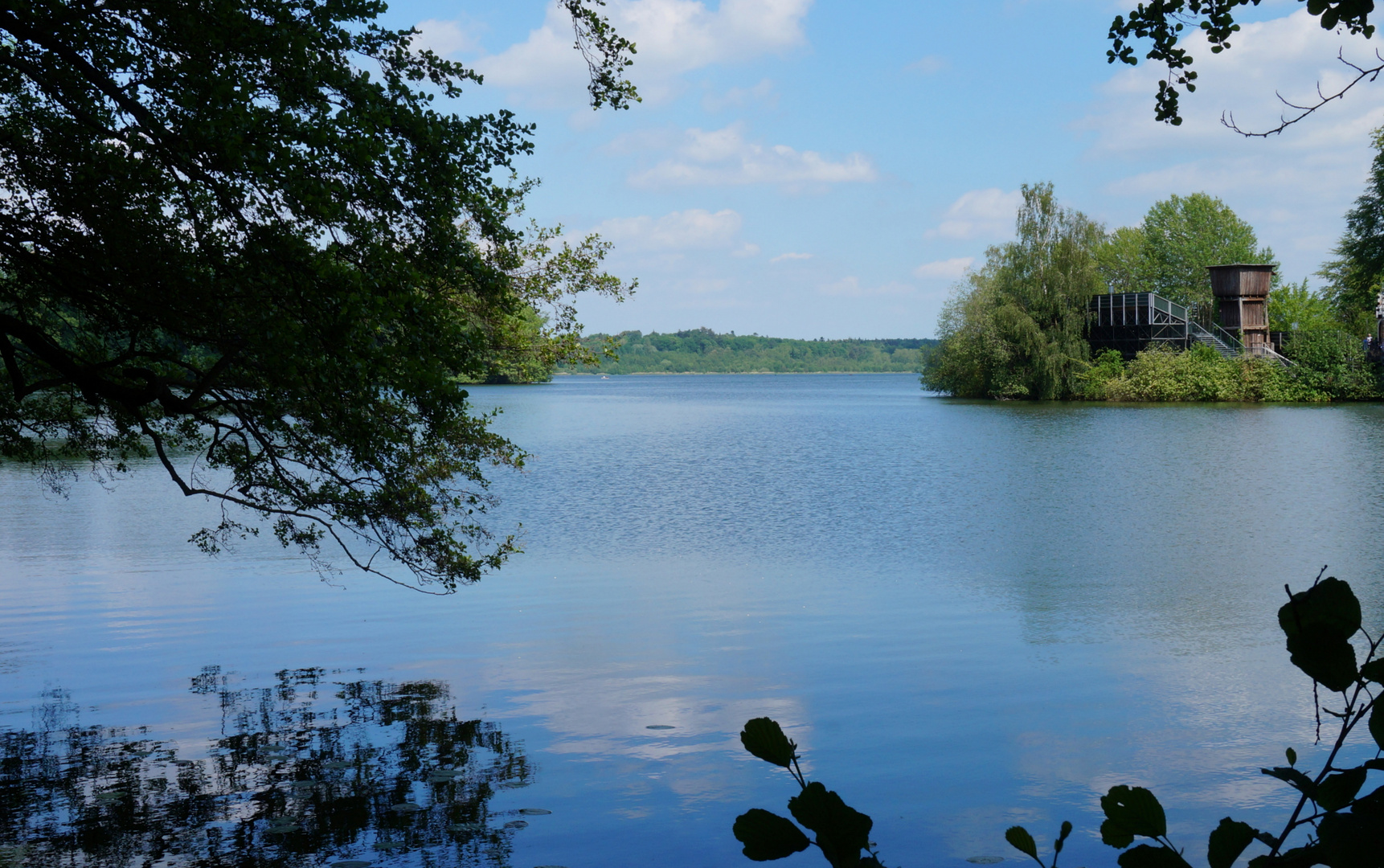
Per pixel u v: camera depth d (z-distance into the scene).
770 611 14.16
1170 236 101.19
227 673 10.80
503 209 8.37
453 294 9.10
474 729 8.78
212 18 6.71
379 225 7.25
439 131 7.41
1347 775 1.22
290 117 6.42
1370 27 3.54
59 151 7.29
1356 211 62.09
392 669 11.01
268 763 7.82
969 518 23.59
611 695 9.94
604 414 75.94
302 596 14.95
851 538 20.89
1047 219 71.38
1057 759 8.14
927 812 7.08
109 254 7.21
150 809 6.83
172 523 21.66
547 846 6.27
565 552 19.38
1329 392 66.12
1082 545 19.86
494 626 13.17
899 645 12.15
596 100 8.73
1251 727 8.96
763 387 160.62
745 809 6.96
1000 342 72.69
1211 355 67.81
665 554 19.12
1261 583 16.05
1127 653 11.70
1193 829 6.83
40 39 6.51
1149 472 32.12
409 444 8.63
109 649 11.87
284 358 6.79
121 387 8.20
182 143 6.45
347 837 6.36
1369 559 17.84
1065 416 58.53
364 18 7.54
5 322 7.66
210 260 7.04
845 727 8.94
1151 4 4.50
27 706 9.45
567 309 10.42
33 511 23.42
